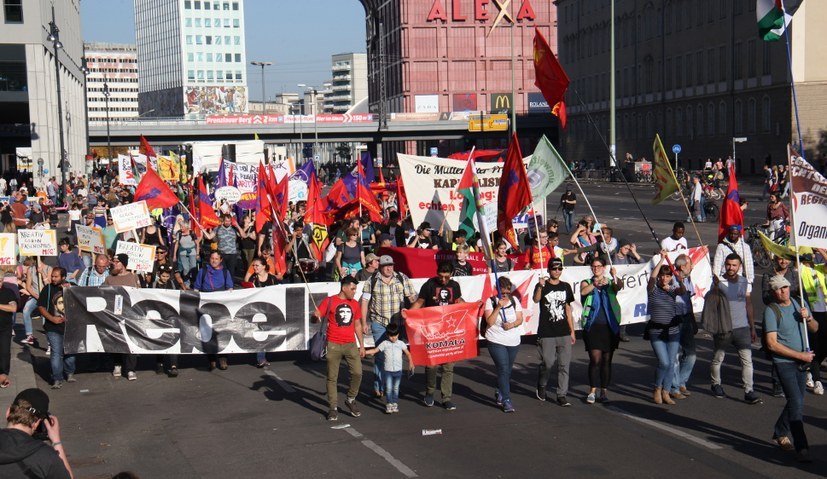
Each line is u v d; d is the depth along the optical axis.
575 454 10.15
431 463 9.95
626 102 96.81
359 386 12.96
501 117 102.25
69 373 14.59
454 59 137.88
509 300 12.19
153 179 22.86
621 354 15.57
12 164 108.00
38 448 6.46
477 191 12.75
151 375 15.05
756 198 51.44
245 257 24.58
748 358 12.32
